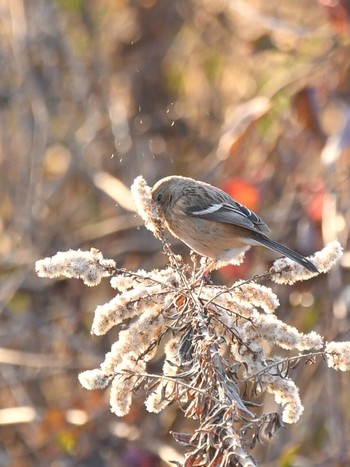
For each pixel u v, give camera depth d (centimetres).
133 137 1510
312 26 1460
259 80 1467
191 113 1530
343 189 1240
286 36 1378
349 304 1178
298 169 1311
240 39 1480
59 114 1517
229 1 1374
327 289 1258
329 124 1349
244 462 489
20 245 1442
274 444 1242
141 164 1479
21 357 1358
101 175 1433
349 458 1145
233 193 1306
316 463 1165
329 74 1306
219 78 1517
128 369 578
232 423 518
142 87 1544
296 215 1280
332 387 1170
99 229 1420
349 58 1292
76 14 1548
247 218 959
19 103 1485
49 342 1426
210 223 961
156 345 605
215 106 1514
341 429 1155
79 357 1399
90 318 1429
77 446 1284
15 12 1474
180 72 1547
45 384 1402
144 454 1247
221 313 606
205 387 552
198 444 530
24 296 1440
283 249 947
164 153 1515
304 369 1234
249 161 1360
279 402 568
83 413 1296
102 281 1437
